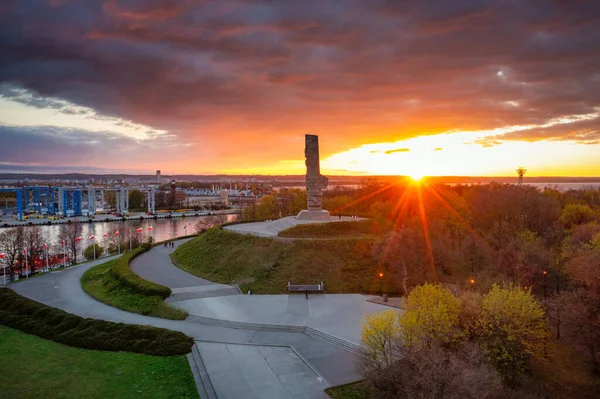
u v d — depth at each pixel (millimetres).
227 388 37250
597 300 51312
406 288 64375
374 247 72625
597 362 48156
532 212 115125
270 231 90062
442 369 33562
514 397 39406
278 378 39156
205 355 44000
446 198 126000
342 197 158375
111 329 48719
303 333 50094
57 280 79750
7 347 45906
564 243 85625
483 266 74688
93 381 38188
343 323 52281
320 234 82938
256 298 62188
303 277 67438
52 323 51844
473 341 42719
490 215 118500
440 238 80125
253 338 48562
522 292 46062
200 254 84500
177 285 68438
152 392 36406
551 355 48969
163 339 46406
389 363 39219
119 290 66000
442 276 70250
